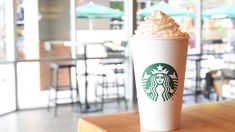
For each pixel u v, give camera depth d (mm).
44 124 5109
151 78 1076
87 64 6492
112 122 1218
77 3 6547
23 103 6242
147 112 1105
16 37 6023
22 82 6238
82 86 6578
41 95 6484
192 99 6930
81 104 6359
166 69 1067
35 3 6289
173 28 1071
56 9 6477
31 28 6266
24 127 4953
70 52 6539
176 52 1064
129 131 1103
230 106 1498
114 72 6684
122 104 6562
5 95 6074
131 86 6766
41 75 6441
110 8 6688
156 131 1103
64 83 6535
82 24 6625
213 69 6766
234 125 1181
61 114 5762
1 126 5027
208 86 6090
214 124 1194
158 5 6680
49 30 6457
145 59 1074
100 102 6625
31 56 6270
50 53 6484
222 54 7492
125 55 6863
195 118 1275
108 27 6781
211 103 1570
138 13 6734
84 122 1238
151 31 1061
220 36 7523
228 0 7398
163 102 1081
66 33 6590
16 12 6004
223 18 7344
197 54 7168
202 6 7352
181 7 7227
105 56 6727
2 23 5918
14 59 6031
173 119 1104
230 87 5762
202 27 7398
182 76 1098
